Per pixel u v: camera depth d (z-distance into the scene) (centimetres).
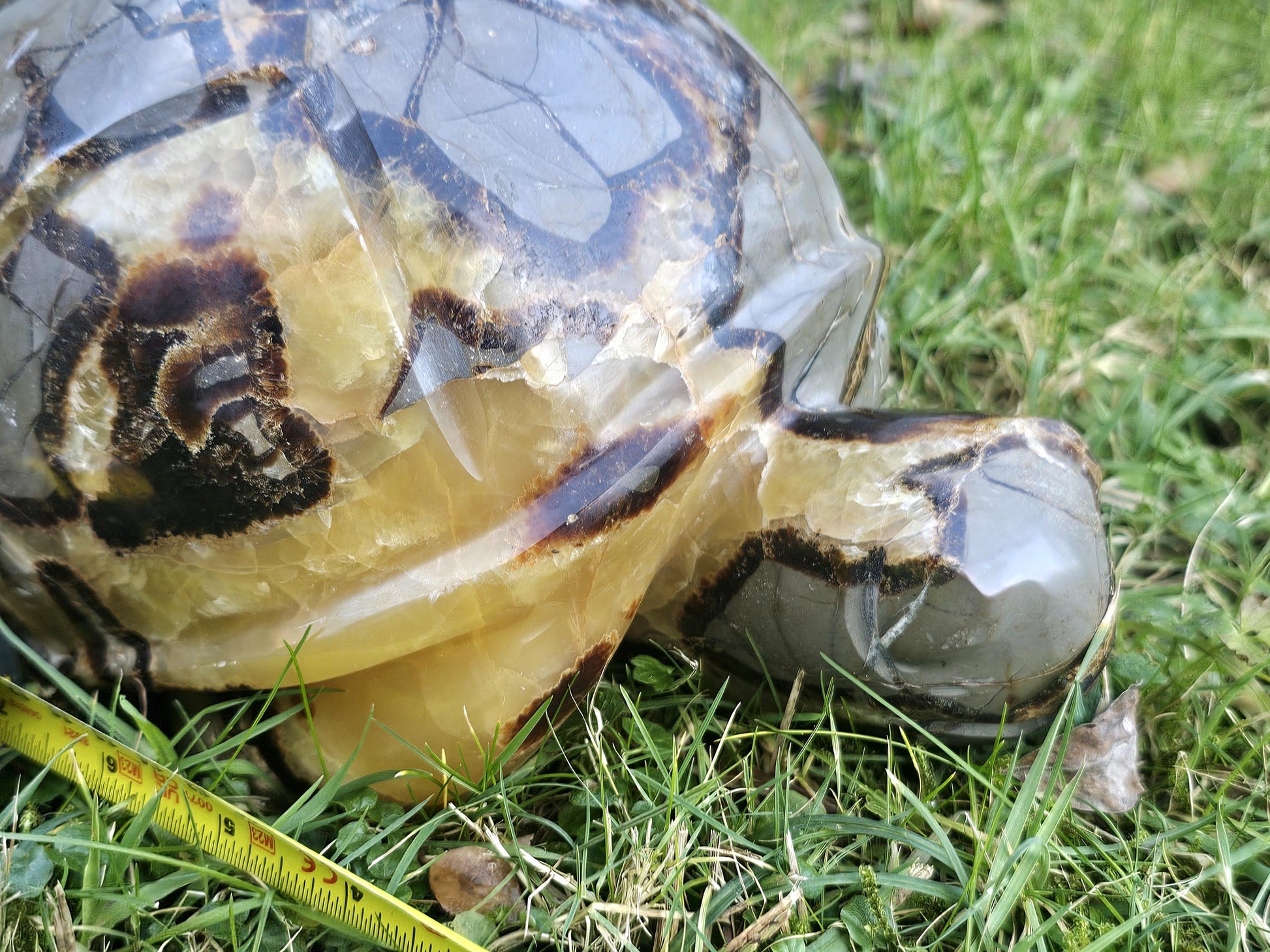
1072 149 51
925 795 31
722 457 29
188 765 29
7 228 26
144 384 26
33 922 27
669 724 32
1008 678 29
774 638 30
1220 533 38
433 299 26
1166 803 32
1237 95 56
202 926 28
